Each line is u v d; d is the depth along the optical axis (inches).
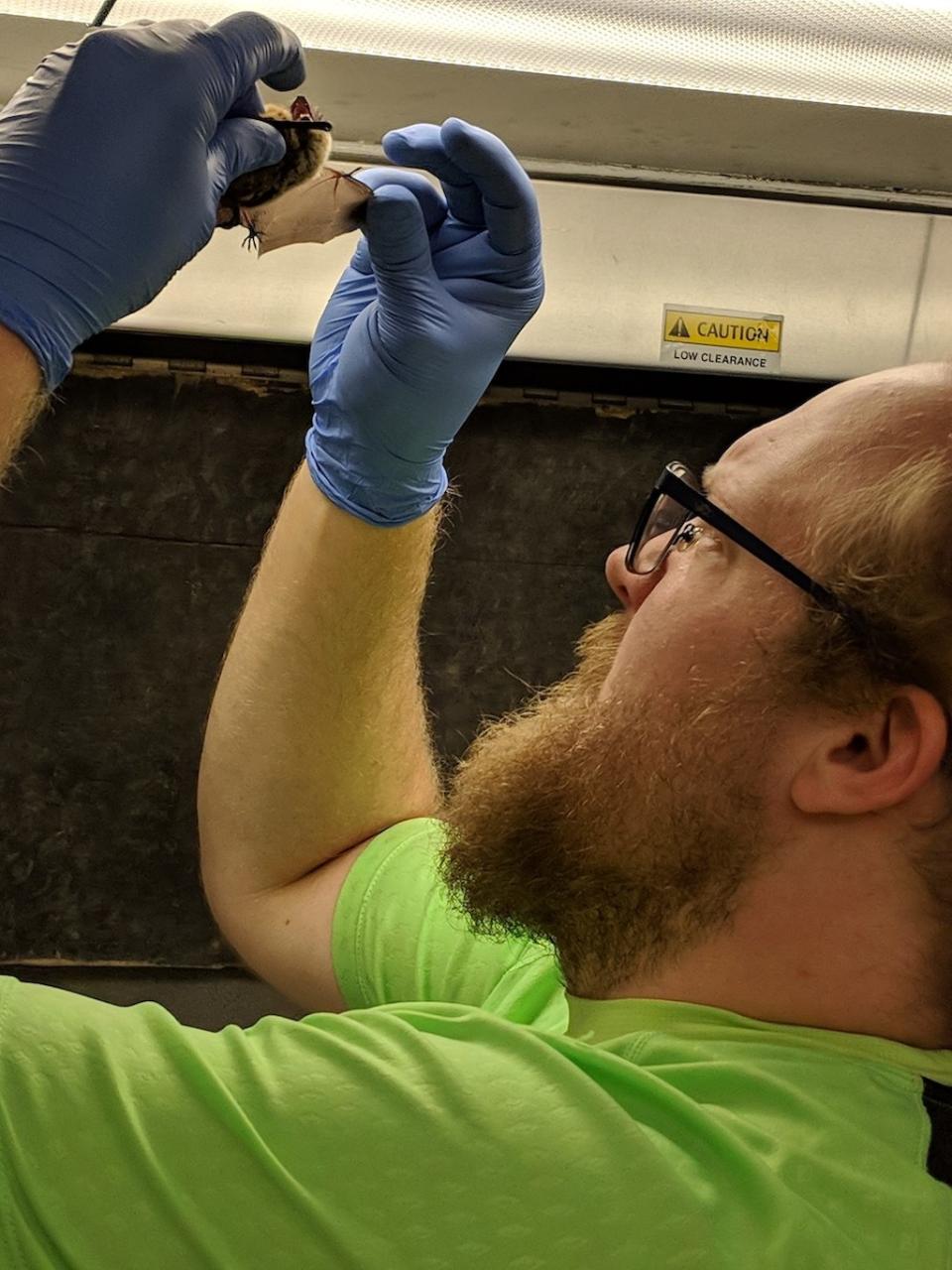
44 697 63.2
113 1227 24.6
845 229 59.2
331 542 42.3
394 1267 24.7
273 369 63.7
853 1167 27.0
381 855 43.1
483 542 66.7
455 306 38.4
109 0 44.1
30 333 30.5
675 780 31.6
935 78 49.2
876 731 29.8
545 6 44.3
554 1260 25.0
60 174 30.8
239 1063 26.8
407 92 50.6
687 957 31.9
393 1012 31.3
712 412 67.6
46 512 62.6
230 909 45.2
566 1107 26.8
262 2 44.4
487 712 67.1
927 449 30.4
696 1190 25.9
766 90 51.1
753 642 31.2
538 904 33.3
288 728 43.9
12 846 63.3
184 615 64.1
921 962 30.1
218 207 34.7
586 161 55.6
